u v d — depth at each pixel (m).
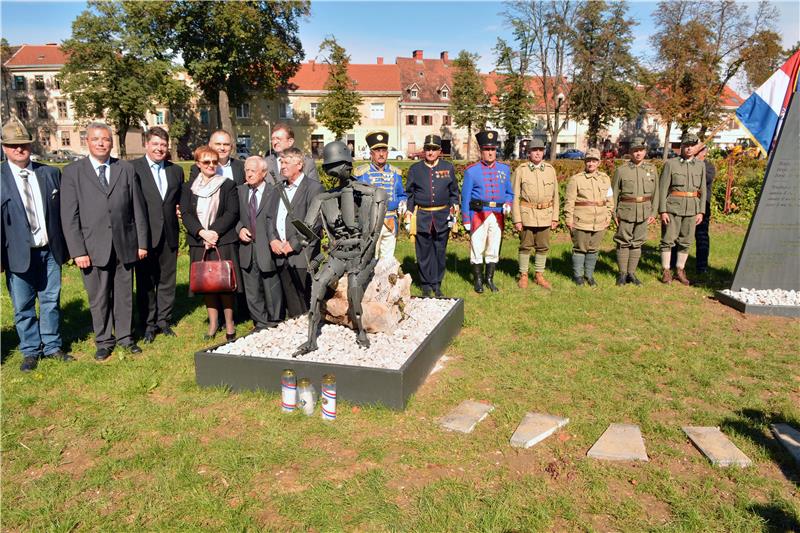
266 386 4.45
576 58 36.91
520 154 48.41
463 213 7.42
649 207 7.67
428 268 7.29
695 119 37.72
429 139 7.00
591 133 40.94
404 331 5.21
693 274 8.70
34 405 4.36
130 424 4.02
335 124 37.66
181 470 3.38
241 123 47.31
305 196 5.44
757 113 7.55
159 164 5.74
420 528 2.85
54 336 5.29
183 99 37.53
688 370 4.88
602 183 7.67
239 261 5.78
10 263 4.81
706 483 3.22
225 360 4.52
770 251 7.02
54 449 3.71
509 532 2.84
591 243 7.80
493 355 5.33
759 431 3.82
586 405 4.28
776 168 6.87
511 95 36.44
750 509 3.00
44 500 3.16
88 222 5.09
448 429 3.88
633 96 38.03
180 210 5.65
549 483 3.28
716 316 6.46
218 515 2.98
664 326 6.06
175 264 5.94
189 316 6.71
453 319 5.71
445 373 4.89
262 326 5.74
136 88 35.06
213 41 35.44
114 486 3.29
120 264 5.31
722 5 37.25
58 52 54.53
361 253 4.65
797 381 4.65
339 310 5.20
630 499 3.12
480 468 3.43
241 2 33.25
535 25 36.28
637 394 4.41
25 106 53.22
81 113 36.75
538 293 7.45
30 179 4.93
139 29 35.06
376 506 3.03
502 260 9.67
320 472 3.37
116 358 5.29
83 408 4.30
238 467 3.42
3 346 5.69
